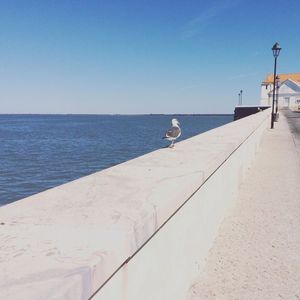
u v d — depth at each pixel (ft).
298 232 19.34
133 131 303.07
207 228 15.89
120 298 6.75
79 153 141.69
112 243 6.26
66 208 8.25
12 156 133.28
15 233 6.67
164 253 9.56
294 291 13.50
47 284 4.85
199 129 318.45
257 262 15.75
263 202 24.99
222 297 12.85
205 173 13.74
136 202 8.80
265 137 71.20
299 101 337.52
